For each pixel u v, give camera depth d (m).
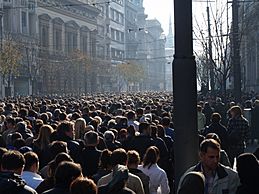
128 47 177.50
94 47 132.00
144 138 12.02
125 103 32.19
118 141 12.57
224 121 24.92
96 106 27.88
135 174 8.62
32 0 97.44
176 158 7.30
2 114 20.58
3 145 12.29
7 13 87.62
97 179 8.45
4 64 74.12
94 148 10.53
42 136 11.21
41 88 95.00
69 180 6.34
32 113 19.66
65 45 113.94
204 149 6.86
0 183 6.53
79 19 122.25
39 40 99.44
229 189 6.86
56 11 109.38
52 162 7.72
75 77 106.94
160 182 9.48
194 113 7.29
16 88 85.38
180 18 7.29
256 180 6.04
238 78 30.52
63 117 16.94
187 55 7.28
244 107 29.17
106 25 149.12
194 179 6.01
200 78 63.78
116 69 142.25
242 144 15.39
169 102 34.81
